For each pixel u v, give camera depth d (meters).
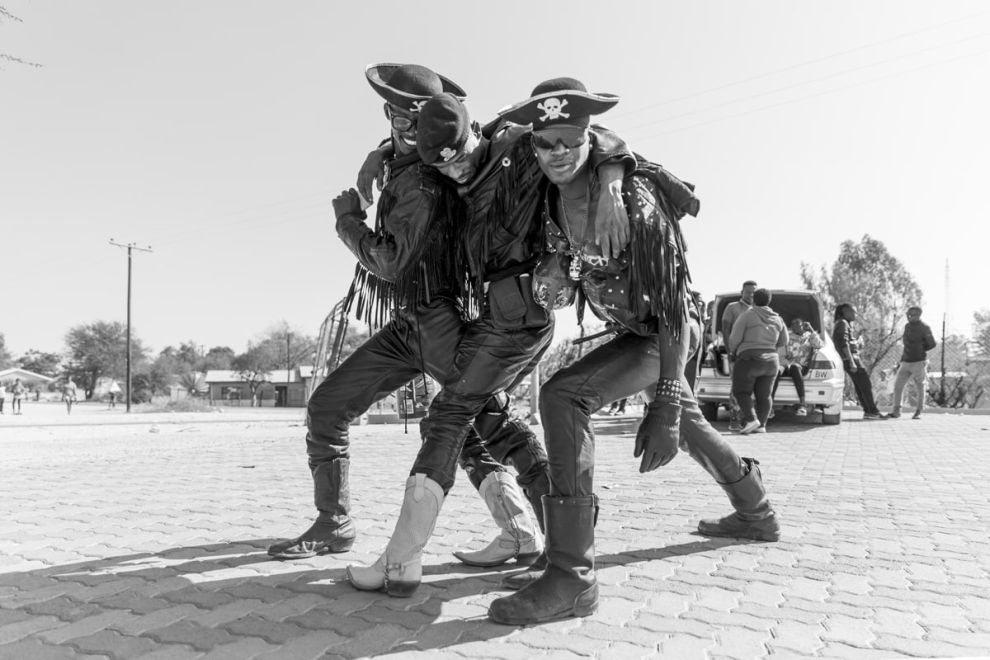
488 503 3.38
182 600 2.84
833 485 5.71
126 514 4.64
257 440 11.78
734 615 2.67
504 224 2.77
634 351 2.81
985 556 3.51
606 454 7.98
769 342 10.27
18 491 5.60
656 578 3.14
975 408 17.00
